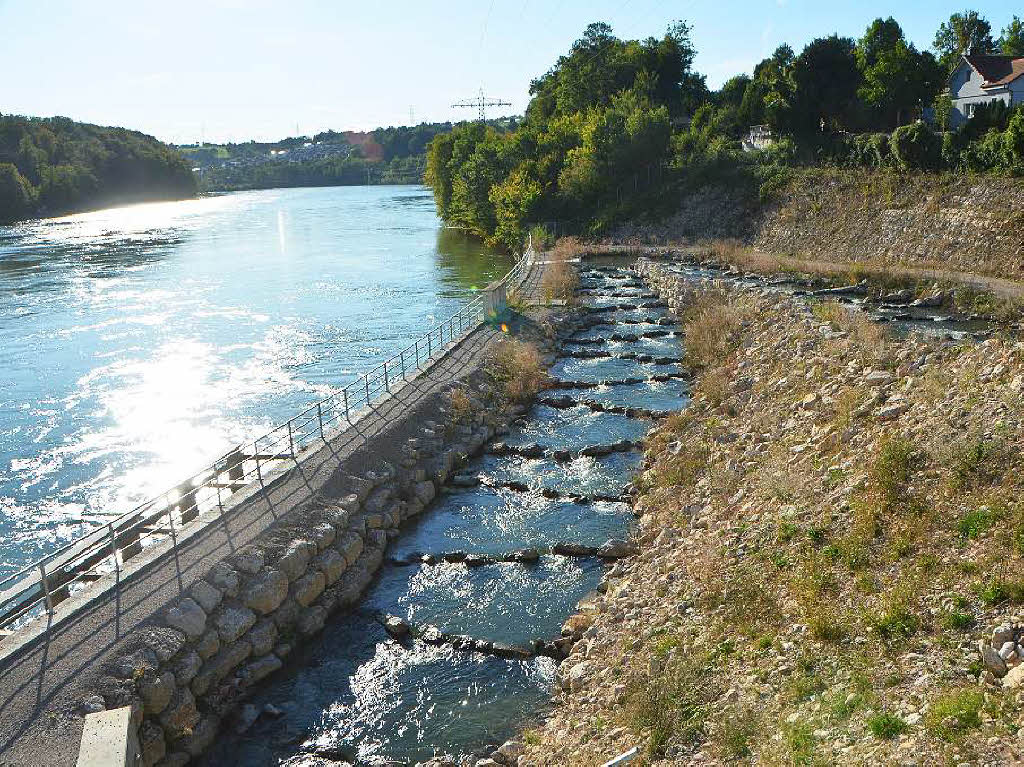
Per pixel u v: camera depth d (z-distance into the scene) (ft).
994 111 194.80
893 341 95.55
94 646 52.26
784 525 59.26
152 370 140.46
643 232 254.47
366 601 67.26
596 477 87.86
